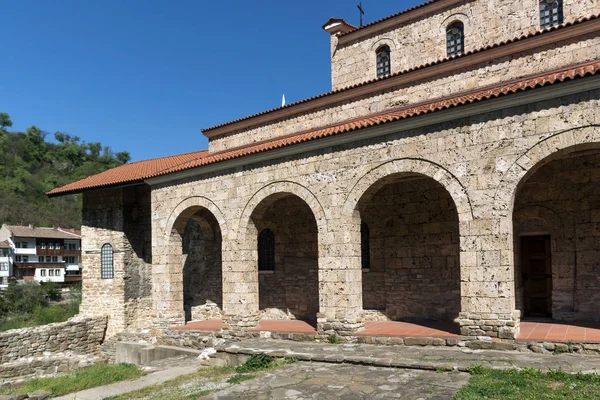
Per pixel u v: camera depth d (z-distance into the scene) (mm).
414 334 12367
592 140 9758
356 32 18953
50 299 44062
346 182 13445
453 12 16625
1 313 38125
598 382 7910
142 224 23500
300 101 17766
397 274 15570
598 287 12492
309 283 17703
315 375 10008
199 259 21203
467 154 11352
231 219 16219
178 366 14211
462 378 8844
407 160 12320
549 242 14016
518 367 8977
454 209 14586
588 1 13984
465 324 11109
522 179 10680
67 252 65625
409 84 15453
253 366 11641
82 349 22125
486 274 10898
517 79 12844
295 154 14664
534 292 14211
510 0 15398
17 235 60688
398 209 15680
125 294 22594
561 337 10461
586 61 12172
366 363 10492
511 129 10773
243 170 16000
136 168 24344
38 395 11945
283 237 18484
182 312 18203
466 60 14156
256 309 15906
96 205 23781
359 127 12836
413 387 8562
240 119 19484
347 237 13320
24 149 87750
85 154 100938
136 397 10578
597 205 12578
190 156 24031
